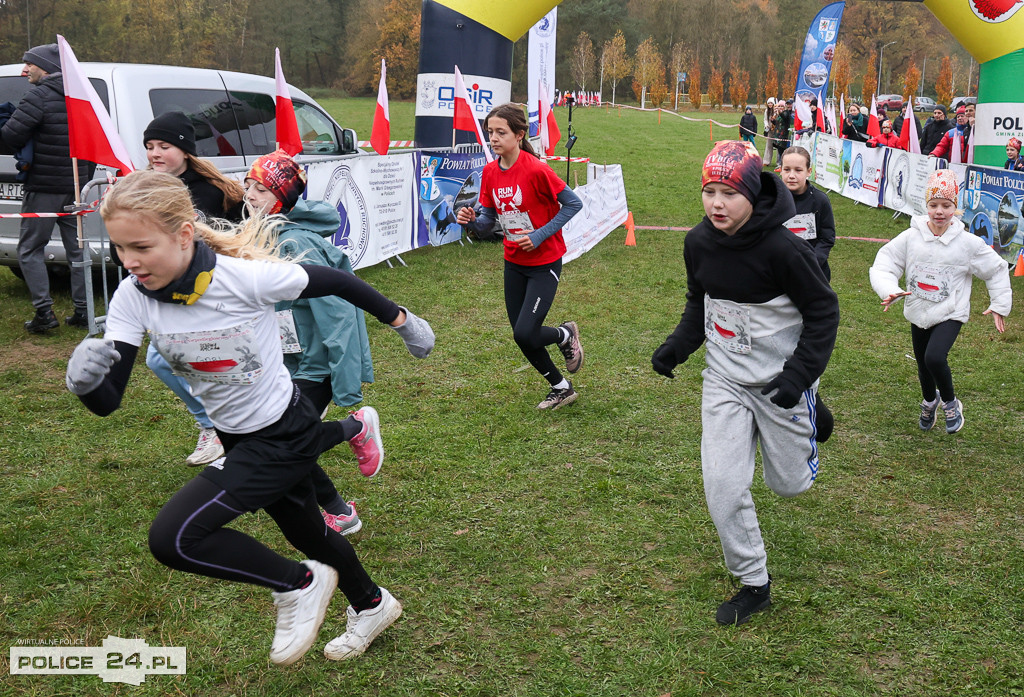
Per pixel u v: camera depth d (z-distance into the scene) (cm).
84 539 355
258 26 6781
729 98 8288
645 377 587
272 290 228
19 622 301
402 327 255
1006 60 1130
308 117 952
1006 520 385
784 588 326
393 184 926
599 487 412
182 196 212
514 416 507
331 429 306
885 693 267
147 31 5775
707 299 310
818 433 343
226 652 286
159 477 420
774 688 269
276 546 353
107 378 214
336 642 280
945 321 466
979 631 298
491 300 802
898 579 334
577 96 6356
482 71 1173
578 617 308
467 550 354
